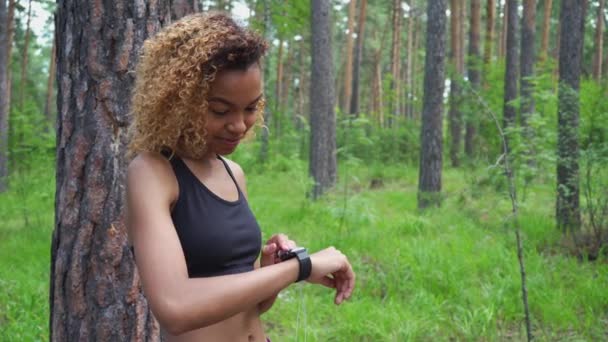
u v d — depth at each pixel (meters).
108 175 2.43
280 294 5.13
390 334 4.24
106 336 2.43
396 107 25.42
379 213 9.09
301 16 12.19
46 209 9.31
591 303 4.74
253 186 12.54
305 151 21.12
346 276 1.38
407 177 15.89
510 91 14.45
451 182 13.23
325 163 11.64
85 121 2.44
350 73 21.52
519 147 7.99
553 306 4.54
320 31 11.91
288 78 30.02
